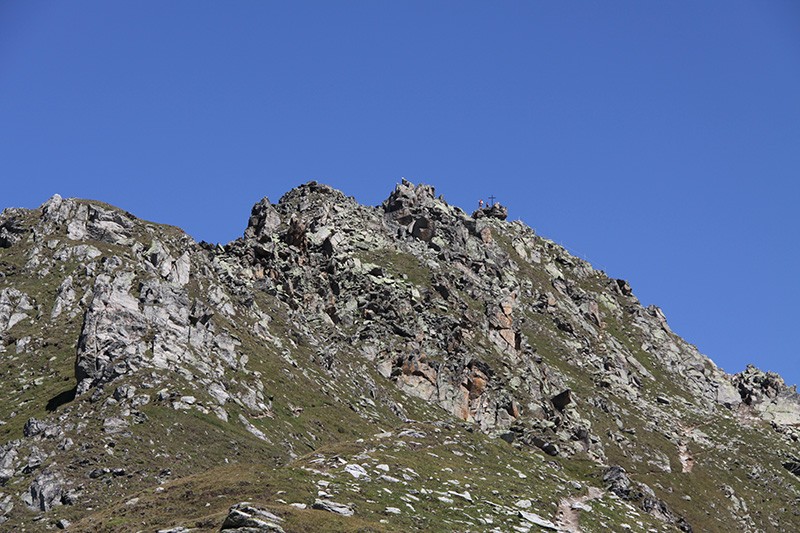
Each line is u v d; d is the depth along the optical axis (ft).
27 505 310.86
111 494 319.88
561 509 339.57
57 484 317.63
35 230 536.83
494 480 345.72
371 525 237.45
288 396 455.63
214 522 228.43
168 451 352.69
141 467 338.54
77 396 381.81
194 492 264.11
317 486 274.98
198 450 361.71
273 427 414.62
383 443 358.02
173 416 372.17
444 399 558.97
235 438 380.99
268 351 494.18
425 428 399.03
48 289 488.02
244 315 519.19
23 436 354.74
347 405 490.49
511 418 564.30
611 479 458.91
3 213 556.92
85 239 532.73
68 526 289.74
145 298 433.07
